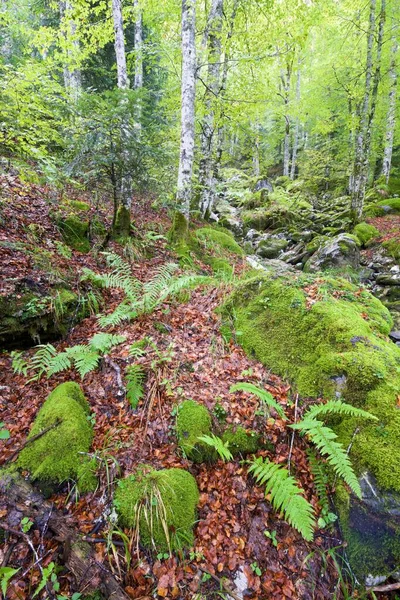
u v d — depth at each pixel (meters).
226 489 2.89
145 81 16.38
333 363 3.53
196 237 8.93
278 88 20.78
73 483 2.80
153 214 10.05
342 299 4.72
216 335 4.51
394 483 2.71
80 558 2.36
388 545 2.54
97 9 9.39
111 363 3.98
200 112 11.18
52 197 7.52
